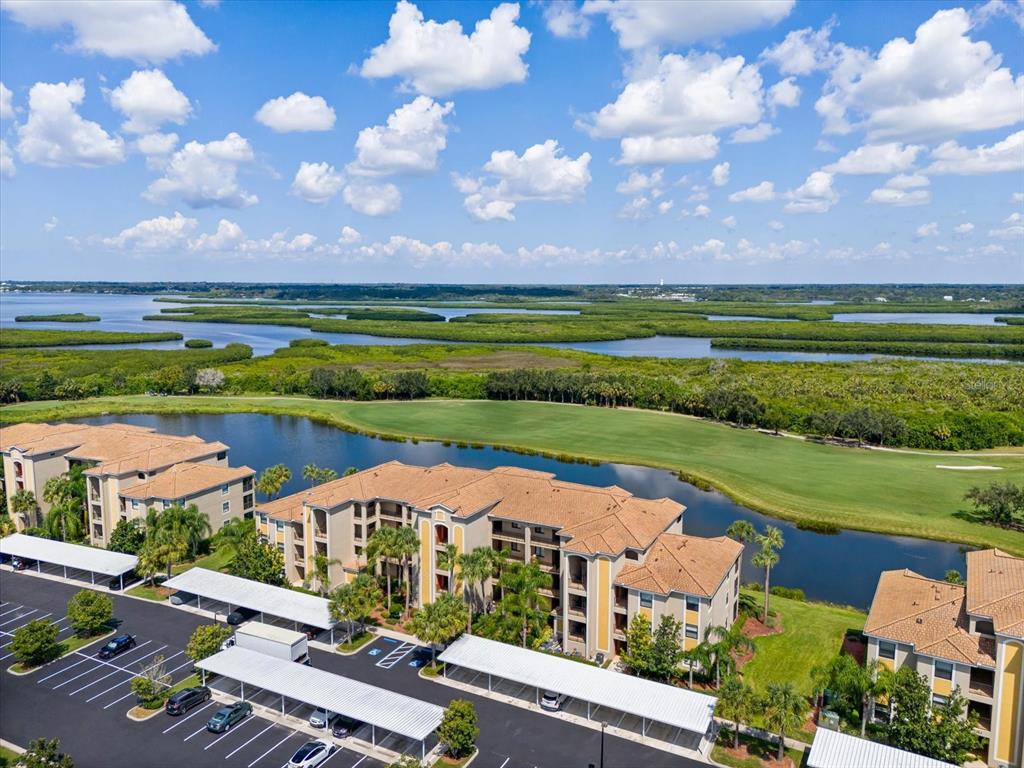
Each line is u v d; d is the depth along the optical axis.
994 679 59.12
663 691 65.81
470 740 59.84
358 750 62.12
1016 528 119.62
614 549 75.62
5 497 117.31
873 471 152.88
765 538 85.25
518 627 77.56
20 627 82.19
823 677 70.88
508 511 87.00
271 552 94.06
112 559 95.69
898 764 55.38
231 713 65.44
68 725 65.06
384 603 89.75
